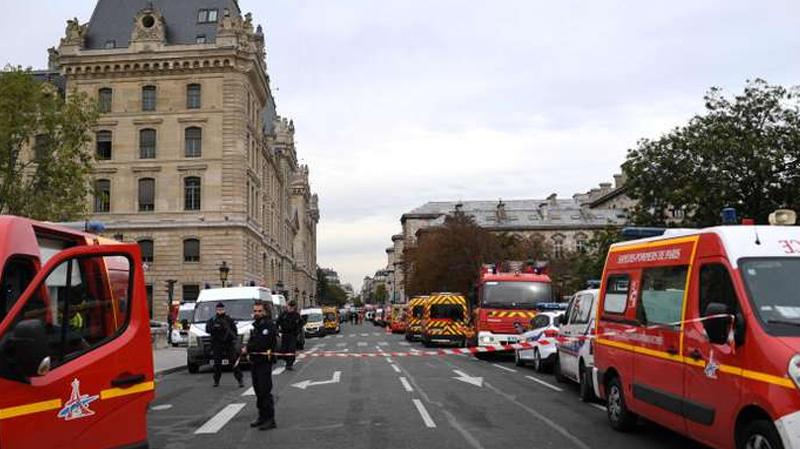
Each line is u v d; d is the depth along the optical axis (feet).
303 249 431.84
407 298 297.33
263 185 236.22
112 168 188.14
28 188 90.43
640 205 98.43
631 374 33.53
